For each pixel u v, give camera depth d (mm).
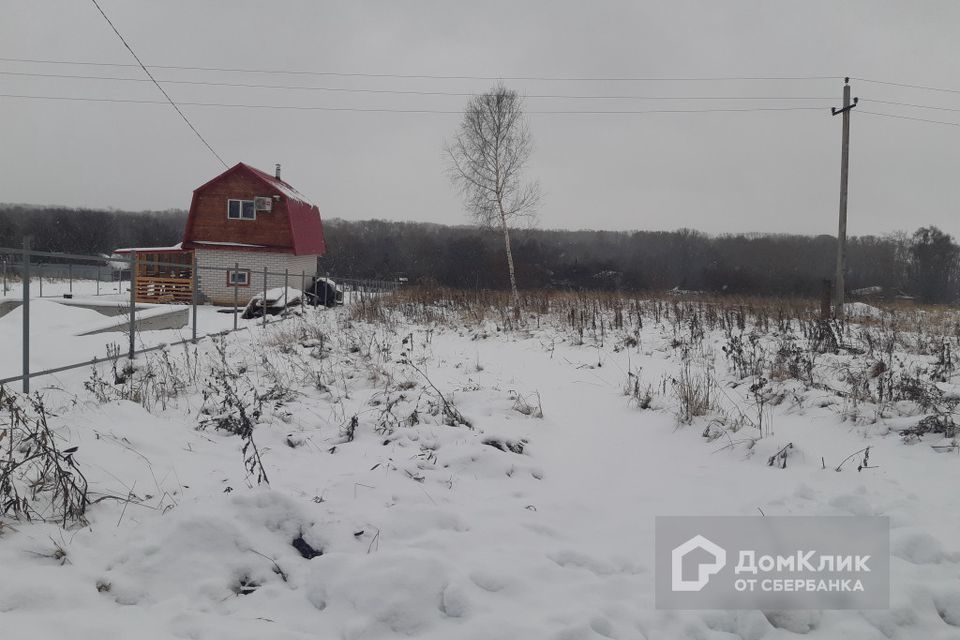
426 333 15133
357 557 3375
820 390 8336
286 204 30656
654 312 18766
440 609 3078
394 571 3166
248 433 5109
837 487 5184
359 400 7684
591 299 22281
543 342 14508
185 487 4434
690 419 7195
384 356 10578
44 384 8117
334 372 9070
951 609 3361
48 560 3270
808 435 6793
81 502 3779
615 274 51750
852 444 6445
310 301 26156
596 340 14117
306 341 11883
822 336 12469
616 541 4148
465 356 12273
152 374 7688
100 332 12461
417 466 5090
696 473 5656
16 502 3611
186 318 17156
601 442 6711
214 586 3238
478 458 5363
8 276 33406
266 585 3340
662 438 6828
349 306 20984
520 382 9781
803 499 4895
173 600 3102
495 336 15500
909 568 3721
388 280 49312
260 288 30781
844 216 20109
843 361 10430
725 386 9383
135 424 5605
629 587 3482
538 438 6668
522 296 22938
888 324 17609
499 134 29531
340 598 3129
